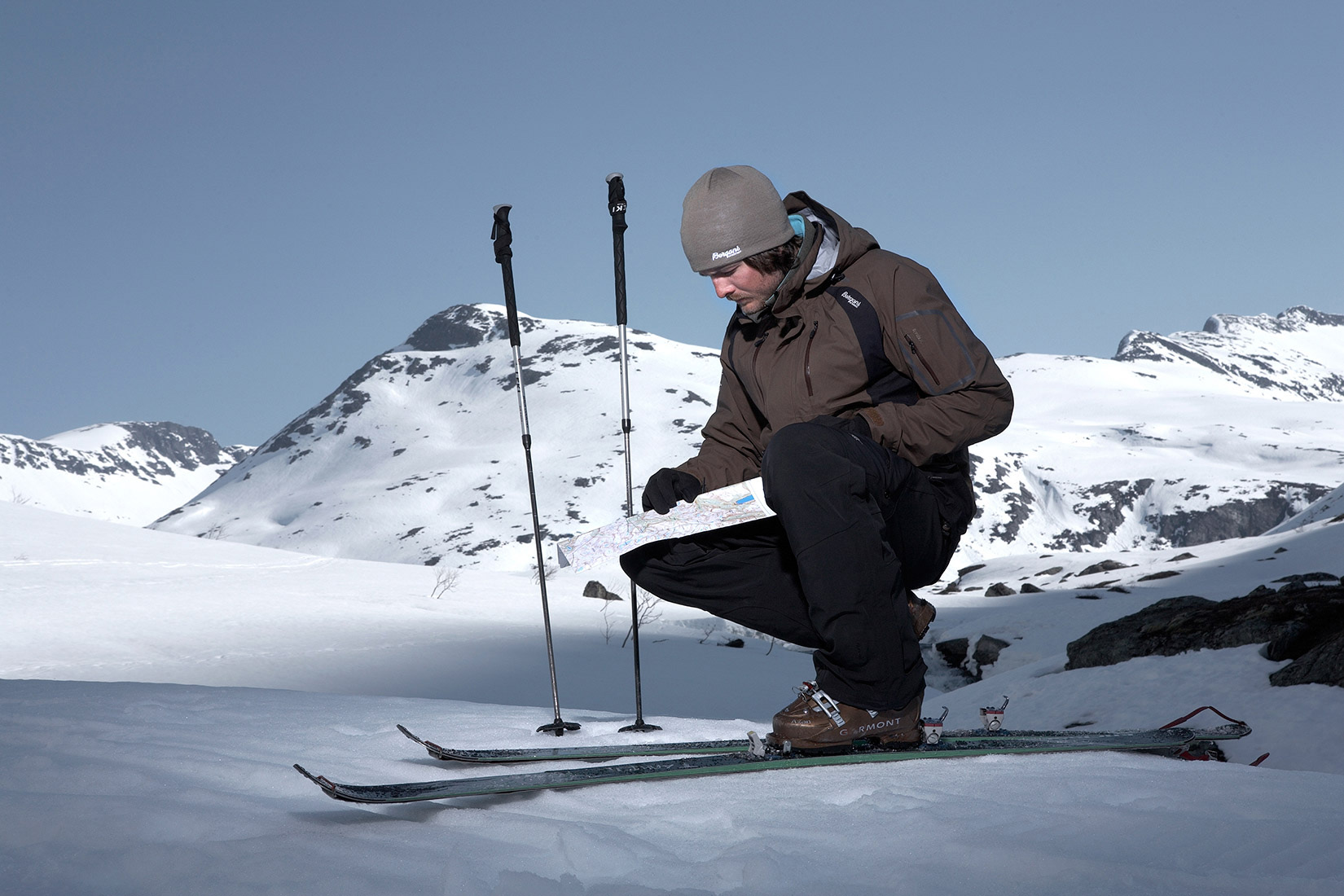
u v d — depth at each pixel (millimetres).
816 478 1417
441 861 917
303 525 135375
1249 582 17344
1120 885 808
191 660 13406
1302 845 917
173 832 1027
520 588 24344
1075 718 4953
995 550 113312
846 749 1452
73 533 26172
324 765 1529
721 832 1055
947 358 1581
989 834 962
